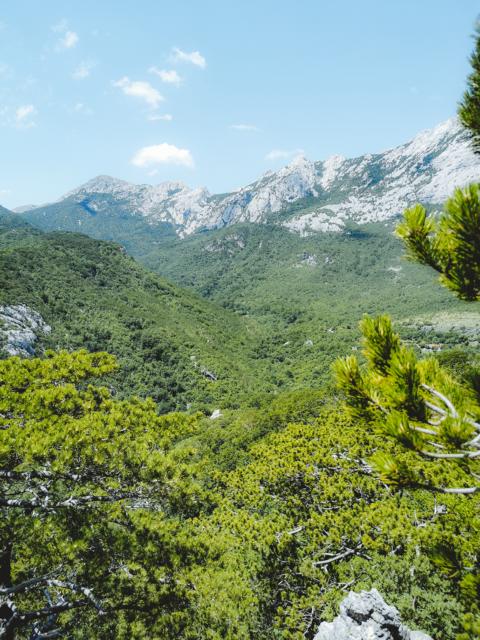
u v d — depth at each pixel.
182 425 11.15
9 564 7.86
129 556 8.20
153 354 99.69
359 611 8.59
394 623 8.44
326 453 13.92
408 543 10.01
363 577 10.91
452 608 9.16
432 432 2.95
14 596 8.91
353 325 152.12
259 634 9.84
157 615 8.16
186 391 93.44
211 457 37.59
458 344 107.44
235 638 8.52
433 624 9.32
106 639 8.06
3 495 8.09
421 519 11.20
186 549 8.69
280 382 105.38
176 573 8.35
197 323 140.00
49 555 7.90
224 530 12.26
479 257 2.78
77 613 8.79
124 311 112.50
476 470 2.95
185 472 9.08
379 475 3.17
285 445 15.59
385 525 10.58
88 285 118.69
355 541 11.09
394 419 2.97
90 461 8.22
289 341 141.25
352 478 12.61
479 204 2.58
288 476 13.54
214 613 8.50
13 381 10.17
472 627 3.64
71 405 9.69
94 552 8.12
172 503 8.91
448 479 7.86
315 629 10.61
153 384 90.56
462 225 2.67
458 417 2.73
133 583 8.10
